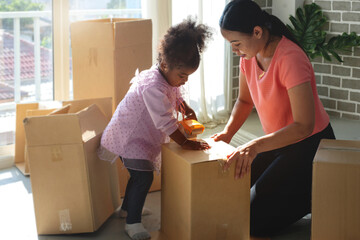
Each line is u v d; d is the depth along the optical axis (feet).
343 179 5.67
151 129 6.97
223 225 6.42
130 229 7.00
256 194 7.00
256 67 6.89
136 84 6.89
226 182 6.28
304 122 6.24
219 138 7.39
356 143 6.39
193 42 6.34
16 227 7.36
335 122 12.93
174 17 11.69
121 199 8.40
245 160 6.23
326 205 5.81
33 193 6.97
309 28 12.92
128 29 8.25
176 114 7.47
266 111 7.02
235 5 6.21
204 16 12.14
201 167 6.06
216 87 12.77
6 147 9.87
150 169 7.00
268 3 13.70
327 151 6.07
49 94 10.28
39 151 6.81
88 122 7.24
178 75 6.53
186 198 6.21
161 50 6.48
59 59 10.14
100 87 8.43
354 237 5.77
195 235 6.27
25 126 6.73
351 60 12.87
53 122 6.73
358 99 12.95
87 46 8.38
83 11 10.28
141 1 11.05
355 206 5.69
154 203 8.19
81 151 6.81
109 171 7.61
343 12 12.70
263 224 6.99
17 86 9.84
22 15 9.55
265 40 6.47
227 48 12.83
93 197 7.08
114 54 8.13
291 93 6.32
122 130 6.94
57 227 7.09
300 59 6.32
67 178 6.90
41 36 9.88
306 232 7.19
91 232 7.22
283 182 6.89
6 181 9.03
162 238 6.94
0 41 9.45
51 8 9.84
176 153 6.38
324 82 13.52
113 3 10.64
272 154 7.27
